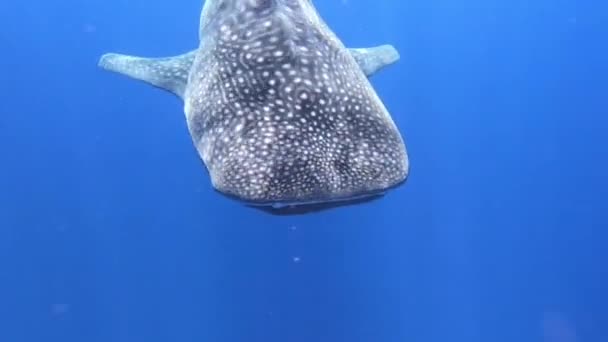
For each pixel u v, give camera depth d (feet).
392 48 21.01
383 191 11.32
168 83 17.17
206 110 12.75
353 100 12.54
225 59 13.23
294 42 12.94
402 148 12.21
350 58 13.87
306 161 11.28
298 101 12.12
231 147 11.76
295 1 14.12
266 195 10.86
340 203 11.66
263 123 11.88
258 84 12.46
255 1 13.80
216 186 11.28
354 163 11.47
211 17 15.24
